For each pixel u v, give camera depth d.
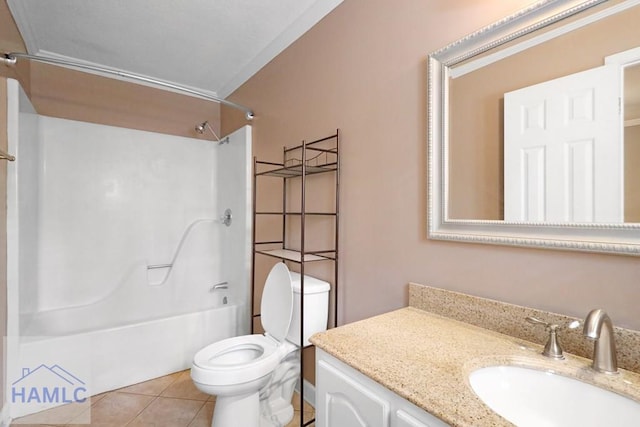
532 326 1.00
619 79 0.85
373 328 1.12
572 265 0.93
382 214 1.51
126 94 2.82
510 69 1.06
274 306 1.89
